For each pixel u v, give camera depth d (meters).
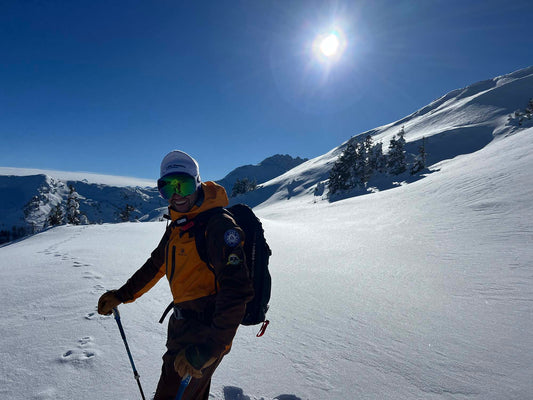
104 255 8.45
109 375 2.63
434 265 7.32
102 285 5.28
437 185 25.45
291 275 6.76
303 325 3.95
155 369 2.75
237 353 3.14
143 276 2.12
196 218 1.69
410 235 11.98
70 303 4.34
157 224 20.81
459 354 3.19
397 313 4.41
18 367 2.70
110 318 3.85
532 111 113.12
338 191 93.44
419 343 3.45
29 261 7.53
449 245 9.41
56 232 18.91
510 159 23.31
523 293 5.02
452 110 175.75
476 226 11.38
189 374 1.48
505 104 150.88
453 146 114.38
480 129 123.00
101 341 3.23
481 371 2.85
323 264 7.94
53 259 7.74
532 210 11.53
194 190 1.68
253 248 1.75
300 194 131.00
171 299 4.69
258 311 1.71
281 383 2.63
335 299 5.07
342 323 4.04
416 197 24.11
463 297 5.05
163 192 1.70
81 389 2.43
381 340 3.53
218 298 1.49
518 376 2.75
